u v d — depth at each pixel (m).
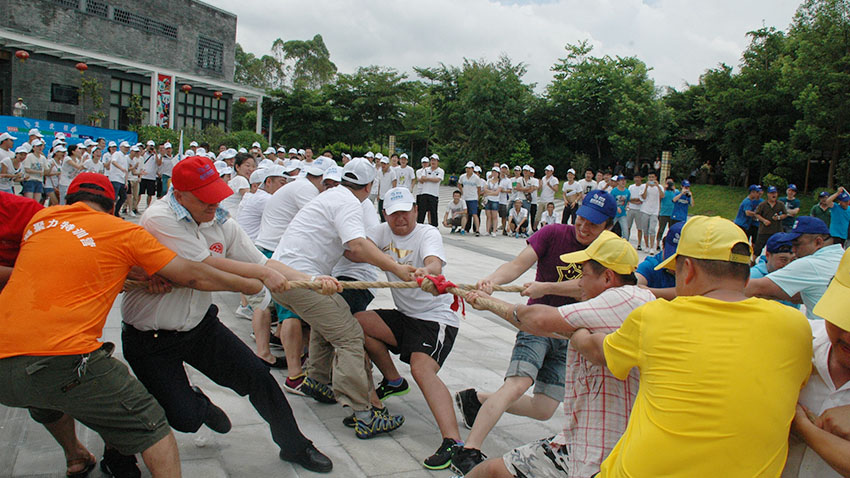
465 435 4.00
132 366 3.13
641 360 1.99
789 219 12.05
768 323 1.84
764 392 1.79
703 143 37.53
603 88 37.25
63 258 2.50
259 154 15.61
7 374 2.43
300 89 41.56
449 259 11.20
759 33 32.00
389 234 4.26
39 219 2.63
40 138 13.44
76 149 14.02
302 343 4.63
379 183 15.48
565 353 3.79
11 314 2.46
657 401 1.91
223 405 4.21
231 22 35.03
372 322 4.06
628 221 14.51
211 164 3.04
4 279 2.76
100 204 2.86
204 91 32.44
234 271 3.15
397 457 3.61
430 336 3.86
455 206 15.95
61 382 2.46
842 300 1.80
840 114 27.05
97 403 2.52
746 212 12.59
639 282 3.97
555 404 3.79
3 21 26.11
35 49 25.19
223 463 3.40
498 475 2.77
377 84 42.88
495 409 3.45
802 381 1.88
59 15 27.66
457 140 42.91
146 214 3.02
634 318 2.03
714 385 1.81
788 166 30.73
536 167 40.38
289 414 3.35
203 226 3.21
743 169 32.28
